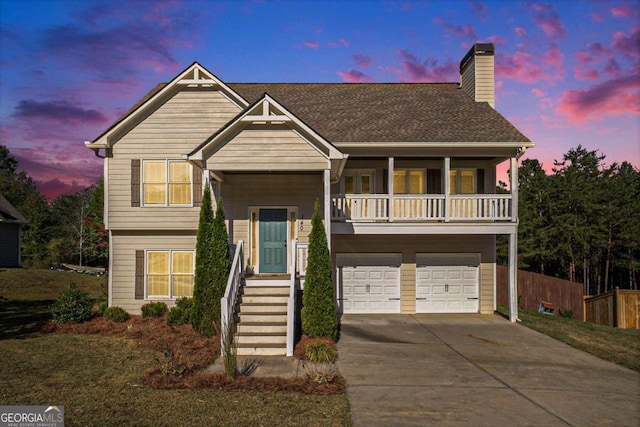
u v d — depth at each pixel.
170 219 16.58
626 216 36.25
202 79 16.42
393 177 17.59
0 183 55.72
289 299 11.67
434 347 12.74
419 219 16.55
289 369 10.34
